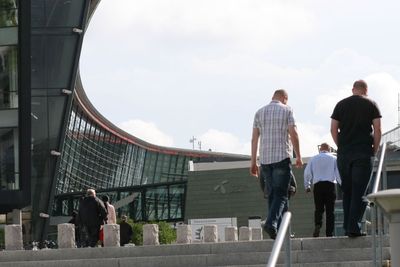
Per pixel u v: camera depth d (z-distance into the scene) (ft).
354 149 71.41
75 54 220.23
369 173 71.61
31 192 210.59
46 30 218.59
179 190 405.39
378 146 71.61
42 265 82.89
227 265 77.92
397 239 39.37
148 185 401.70
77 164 438.81
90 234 112.88
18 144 196.13
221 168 382.63
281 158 73.97
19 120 195.83
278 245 40.29
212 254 79.05
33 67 218.18
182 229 100.68
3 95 196.13
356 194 71.67
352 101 71.61
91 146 451.94
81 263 82.17
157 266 80.07
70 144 422.82
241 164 381.19
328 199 87.15
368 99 71.56
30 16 195.21
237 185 377.30
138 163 523.70
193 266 78.84
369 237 73.72
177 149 553.64
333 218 87.51
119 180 501.15
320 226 87.61
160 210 407.44
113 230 98.07
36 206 219.82
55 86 219.61
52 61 219.20
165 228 296.92
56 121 220.43
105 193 407.64
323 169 86.74
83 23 220.43
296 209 340.39
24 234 218.59
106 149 472.85
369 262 70.74
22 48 195.11
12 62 195.83
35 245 198.59
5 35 195.31
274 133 74.28
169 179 555.69
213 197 379.96
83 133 435.53
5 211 205.87
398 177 195.93
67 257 85.46
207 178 383.04
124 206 409.08
